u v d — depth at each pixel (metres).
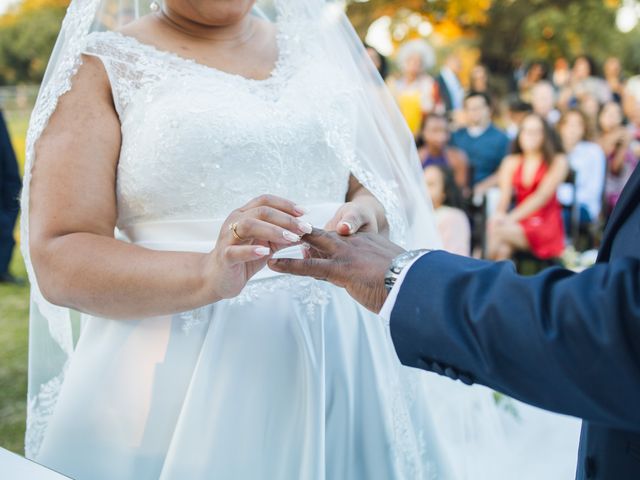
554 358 0.87
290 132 1.50
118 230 1.53
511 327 0.91
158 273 1.28
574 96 6.52
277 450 1.45
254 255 1.16
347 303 1.62
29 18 8.95
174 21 1.53
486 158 5.50
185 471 1.37
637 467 0.96
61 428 1.45
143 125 1.40
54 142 1.38
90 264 1.30
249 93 1.49
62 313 1.60
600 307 0.85
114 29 1.60
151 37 1.50
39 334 1.64
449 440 1.92
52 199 1.35
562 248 5.50
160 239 1.44
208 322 1.47
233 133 1.42
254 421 1.43
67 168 1.36
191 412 1.39
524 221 5.44
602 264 0.91
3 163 5.50
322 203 1.59
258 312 1.47
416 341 1.00
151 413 1.43
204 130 1.40
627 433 0.98
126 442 1.42
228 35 1.56
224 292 1.24
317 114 1.55
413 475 1.62
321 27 1.69
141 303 1.30
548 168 5.40
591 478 1.05
